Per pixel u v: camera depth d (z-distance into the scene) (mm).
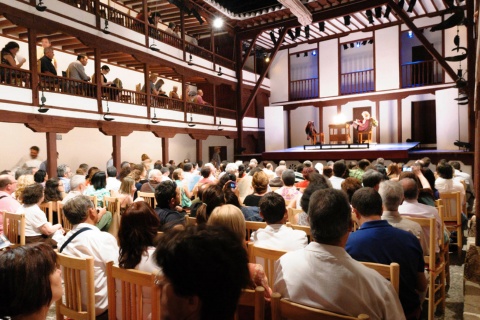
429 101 17766
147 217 2375
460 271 4754
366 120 15273
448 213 5297
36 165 10914
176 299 909
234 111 18547
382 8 16234
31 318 1308
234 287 918
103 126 11336
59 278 1442
